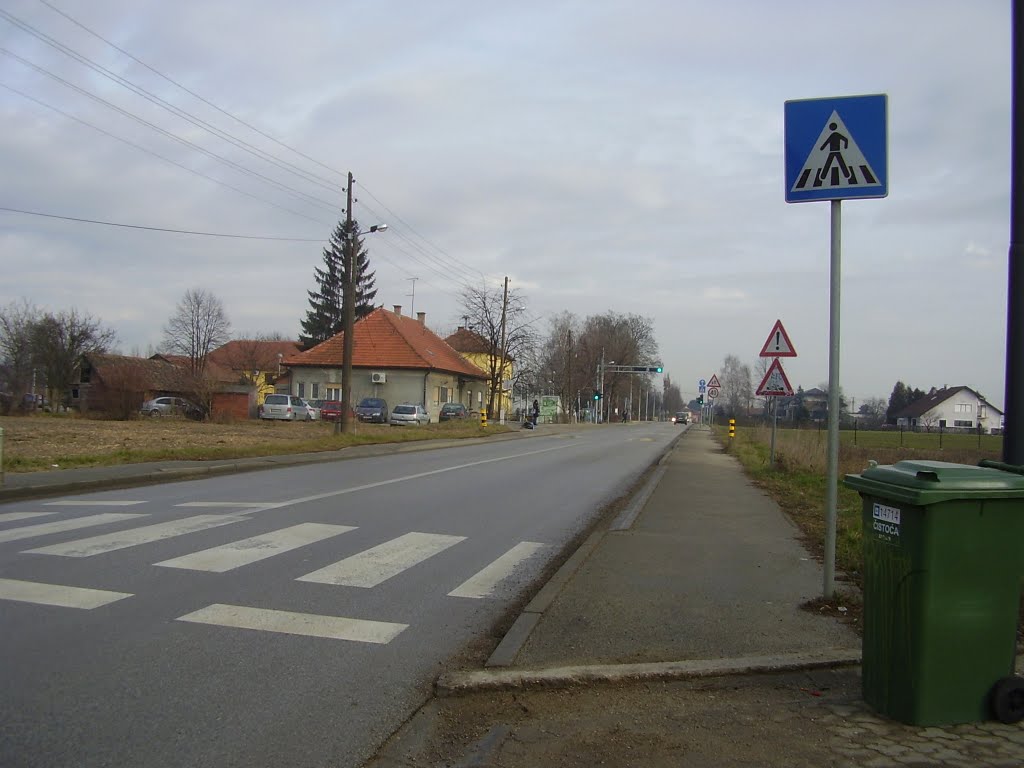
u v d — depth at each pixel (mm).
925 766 3498
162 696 4359
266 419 44031
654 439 41188
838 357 5949
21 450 18359
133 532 9055
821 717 4062
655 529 10047
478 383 68812
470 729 4070
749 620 5812
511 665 4848
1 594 6285
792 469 18859
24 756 3609
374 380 54031
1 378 41375
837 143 5781
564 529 10578
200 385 41281
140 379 40031
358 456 22141
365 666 4957
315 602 6383
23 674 4602
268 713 4188
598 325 97500
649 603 6312
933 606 3836
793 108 5887
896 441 41938
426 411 49875
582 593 6641
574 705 4340
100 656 4941
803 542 9141
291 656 5082
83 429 27844
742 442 35125
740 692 4469
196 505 11367
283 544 8609
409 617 6086
